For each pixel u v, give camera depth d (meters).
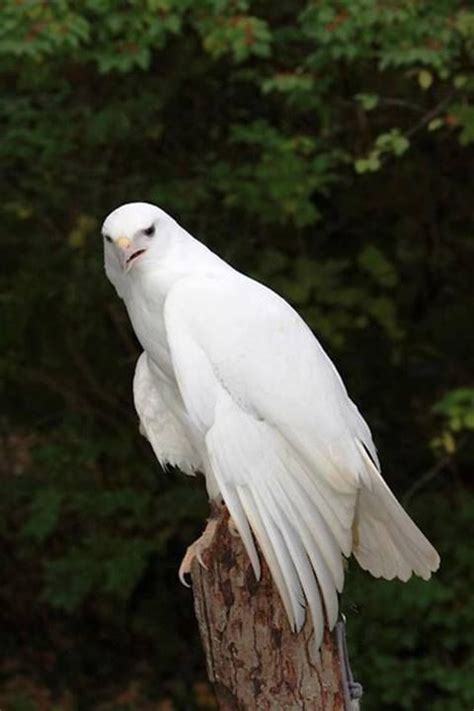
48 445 14.59
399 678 13.37
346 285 14.15
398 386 14.78
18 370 14.57
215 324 7.13
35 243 14.08
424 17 11.16
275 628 6.72
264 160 12.35
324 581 6.75
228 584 6.75
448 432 12.78
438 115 12.10
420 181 14.07
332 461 6.88
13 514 14.78
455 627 13.47
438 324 14.69
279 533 6.77
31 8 10.84
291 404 6.96
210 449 6.93
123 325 14.35
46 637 15.30
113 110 13.05
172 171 13.74
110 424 14.66
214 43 11.20
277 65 12.76
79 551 14.19
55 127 13.09
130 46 11.23
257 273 13.52
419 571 7.04
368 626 13.44
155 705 14.73
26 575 15.06
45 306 14.27
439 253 14.45
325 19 10.98
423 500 14.34
